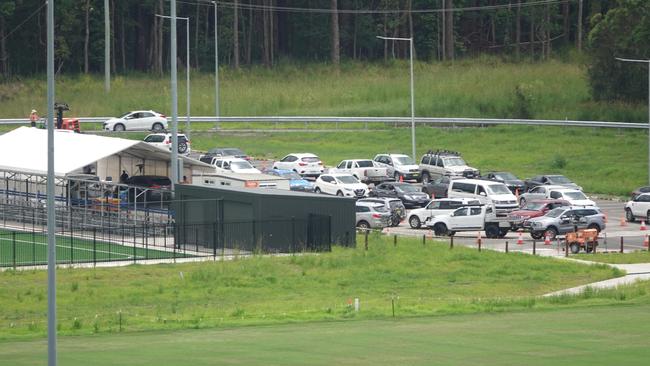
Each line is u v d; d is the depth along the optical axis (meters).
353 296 191.00
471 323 160.38
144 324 159.50
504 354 136.12
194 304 181.12
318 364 130.25
